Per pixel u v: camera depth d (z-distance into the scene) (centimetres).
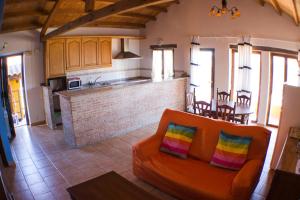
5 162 435
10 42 604
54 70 660
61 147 520
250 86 615
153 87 639
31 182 385
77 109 500
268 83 600
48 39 615
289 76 584
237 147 323
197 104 524
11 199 305
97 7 628
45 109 673
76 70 706
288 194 172
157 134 405
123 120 582
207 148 356
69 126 514
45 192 359
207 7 671
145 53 868
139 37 830
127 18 773
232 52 658
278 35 559
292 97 369
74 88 693
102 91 530
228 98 613
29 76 654
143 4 290
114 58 806
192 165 344
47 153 490
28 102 662
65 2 553
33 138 579
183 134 371
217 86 694
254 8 586
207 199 284
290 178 186
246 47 601
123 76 862
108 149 503
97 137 538
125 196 261
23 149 514
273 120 639
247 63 605
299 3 344
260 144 320
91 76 775
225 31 647
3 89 557
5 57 578
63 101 518
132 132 594
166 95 680
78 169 423
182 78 718
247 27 607
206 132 363
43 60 659
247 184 268
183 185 304
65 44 669
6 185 345
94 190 273
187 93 720
